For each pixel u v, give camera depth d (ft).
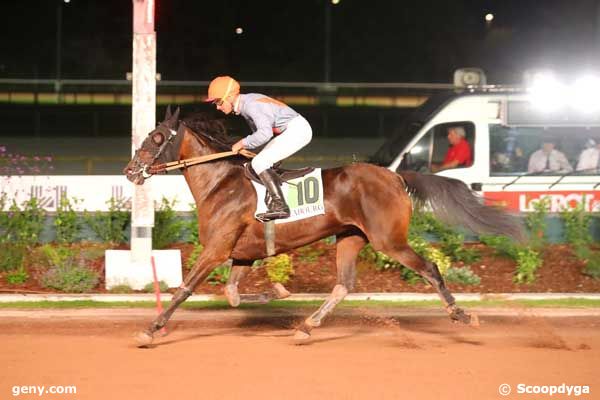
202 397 23.90
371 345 30.73
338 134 122.21
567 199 51.47
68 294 38.86
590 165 51.70
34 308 36.35
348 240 31.60
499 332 33.42
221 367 27.07
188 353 28.89
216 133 31.19
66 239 45.78
